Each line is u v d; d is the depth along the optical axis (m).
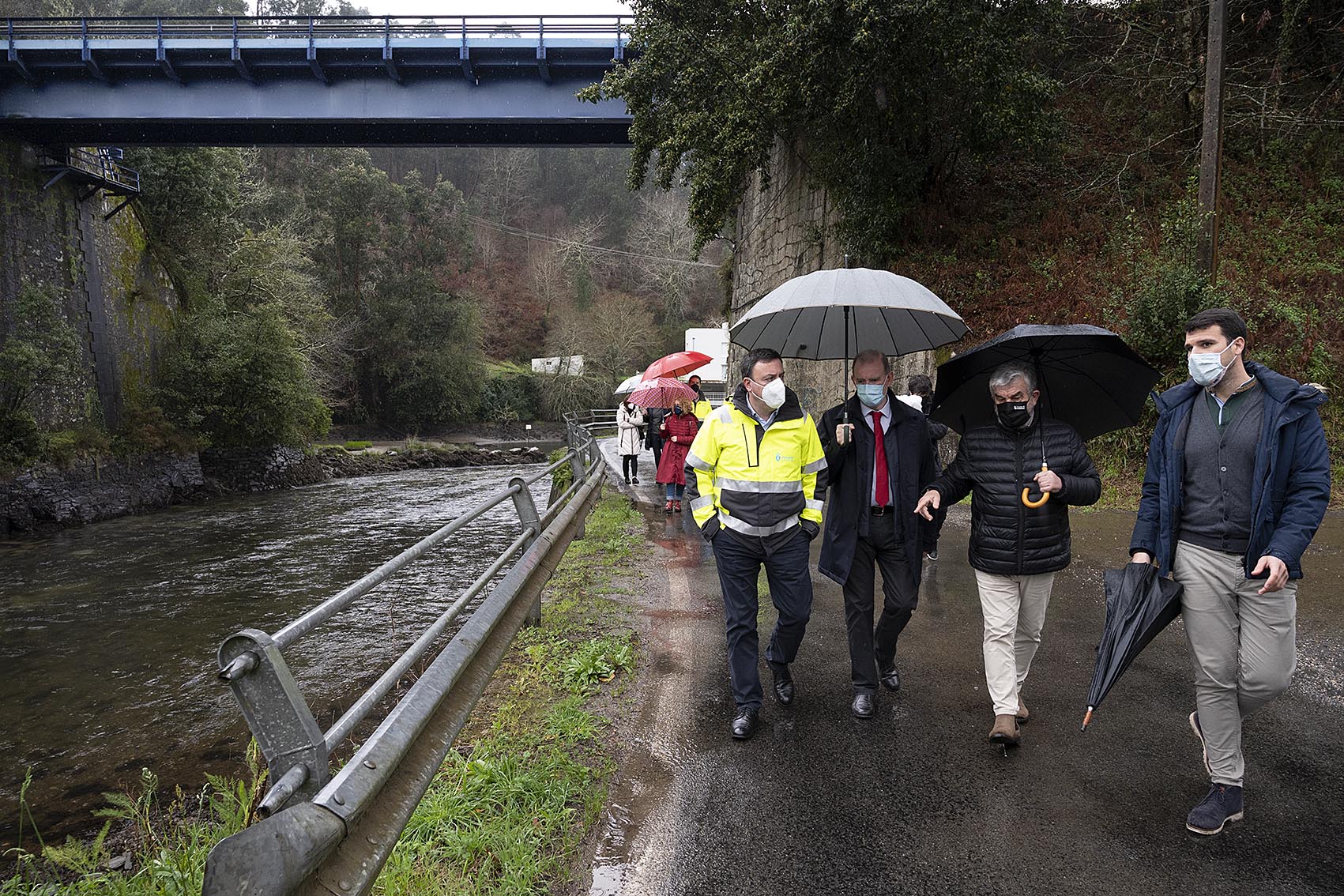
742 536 3.95
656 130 18.12
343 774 2.12
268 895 1.61
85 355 25.75
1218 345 2.88
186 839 3.70
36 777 6.14
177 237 33.22
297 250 36.66
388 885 2.61
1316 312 12.02
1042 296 13.56
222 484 29.39
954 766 3.67
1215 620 2.97
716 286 84.62
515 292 80.25
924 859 2.93
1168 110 16.67
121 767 6.26
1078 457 3.64
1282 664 2.89
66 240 25.56
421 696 2.80
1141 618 3.04
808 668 5.04
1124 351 3.57
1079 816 3.22
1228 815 3.06
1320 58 15.65
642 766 3.73
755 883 2.79
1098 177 15.72
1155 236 13.95
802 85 13.68
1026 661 3.97
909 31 12.54
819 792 3.44
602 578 7.56
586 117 25.08
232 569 15.16
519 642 5.56
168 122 24.55
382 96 25.02
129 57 23.56
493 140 27.53
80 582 14.57
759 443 3.94
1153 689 4.60
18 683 8.77
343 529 20.03
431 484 31.62
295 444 32.78
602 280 85.75
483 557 14.20
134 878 3.15
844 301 4.01
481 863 2.89
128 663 9.42
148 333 29.55
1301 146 15.12
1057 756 3.76
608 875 2.86
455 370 56.84
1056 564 3.68
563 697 4.55
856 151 14.90
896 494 4.07
